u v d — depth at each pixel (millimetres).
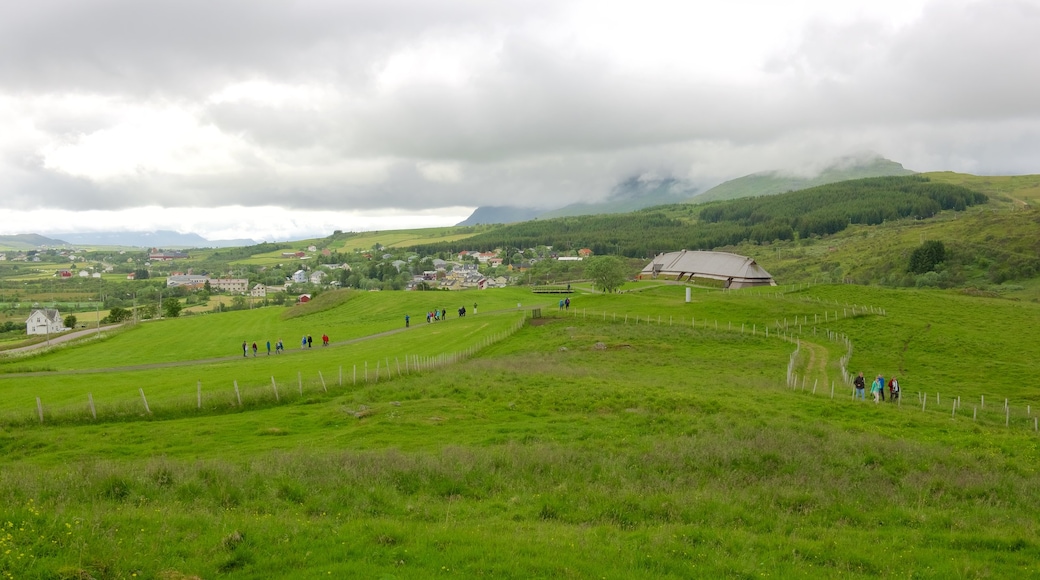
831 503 23156
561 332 88188
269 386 46719
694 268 188500
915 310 106188
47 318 196625
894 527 21078
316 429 35438
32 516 17656
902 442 32062
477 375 51094
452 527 18641
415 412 38062
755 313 102000
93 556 15086
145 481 22547
